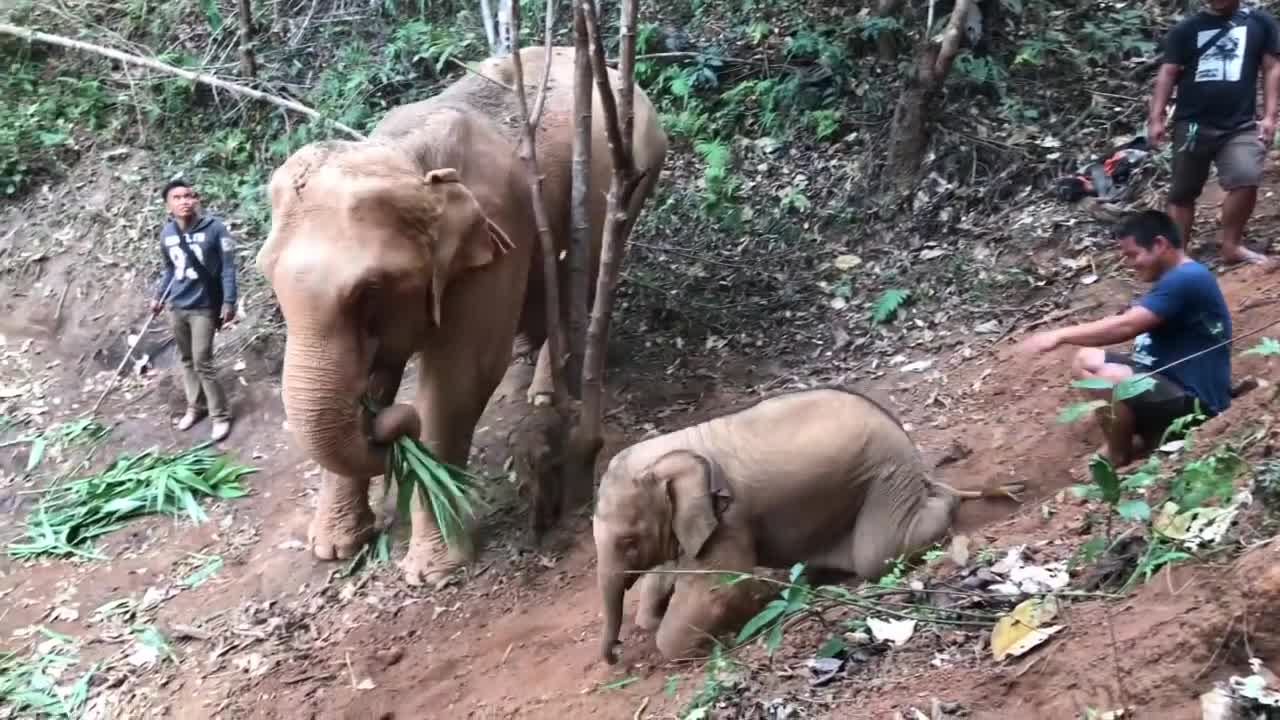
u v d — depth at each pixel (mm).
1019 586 3398
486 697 4359
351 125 8805
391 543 5719
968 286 6691
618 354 6980
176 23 10500
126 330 8117
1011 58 8266
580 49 5023
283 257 4527
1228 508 3031
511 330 5348
